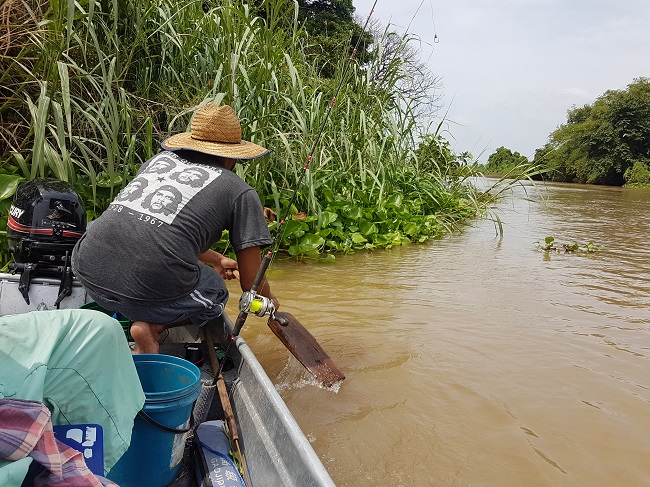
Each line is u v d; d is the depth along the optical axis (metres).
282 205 6.39
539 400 3.13
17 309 2.91
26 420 1.42
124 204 2.58
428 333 4.11
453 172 10.96
